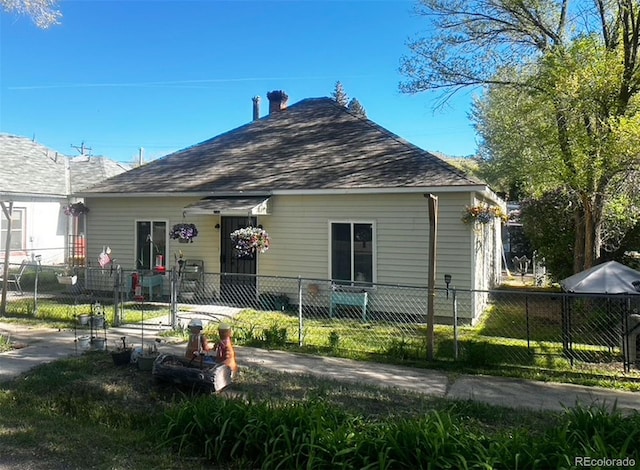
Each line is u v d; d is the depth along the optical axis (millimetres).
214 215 12945
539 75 10039
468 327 10062
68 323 9703
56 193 21172
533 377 6414
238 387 5777
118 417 4898
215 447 3887
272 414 4070
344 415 4258
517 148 12609
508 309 12648
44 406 5203
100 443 4137
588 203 10555
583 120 9219
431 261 7355
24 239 20250
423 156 11945
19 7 9320
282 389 5703
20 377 6160
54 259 21484
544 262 15414
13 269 18672
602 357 7434
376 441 3617
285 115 16734
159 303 12242
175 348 7723
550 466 3289
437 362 7129
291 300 12055
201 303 12617
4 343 7879
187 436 4078
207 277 12977
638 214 11883
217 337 8562
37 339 8320
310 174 12344
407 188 10531
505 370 6750
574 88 8656
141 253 13781
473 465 3271
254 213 11383
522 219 15984
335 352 7652
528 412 5062
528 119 10516
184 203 13180
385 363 7105
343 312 11250
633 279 7223
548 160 9820
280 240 12211
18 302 11789
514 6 11164
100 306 10953
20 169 21484
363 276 11352
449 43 11984
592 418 3971
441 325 10336
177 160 15602
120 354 6559
